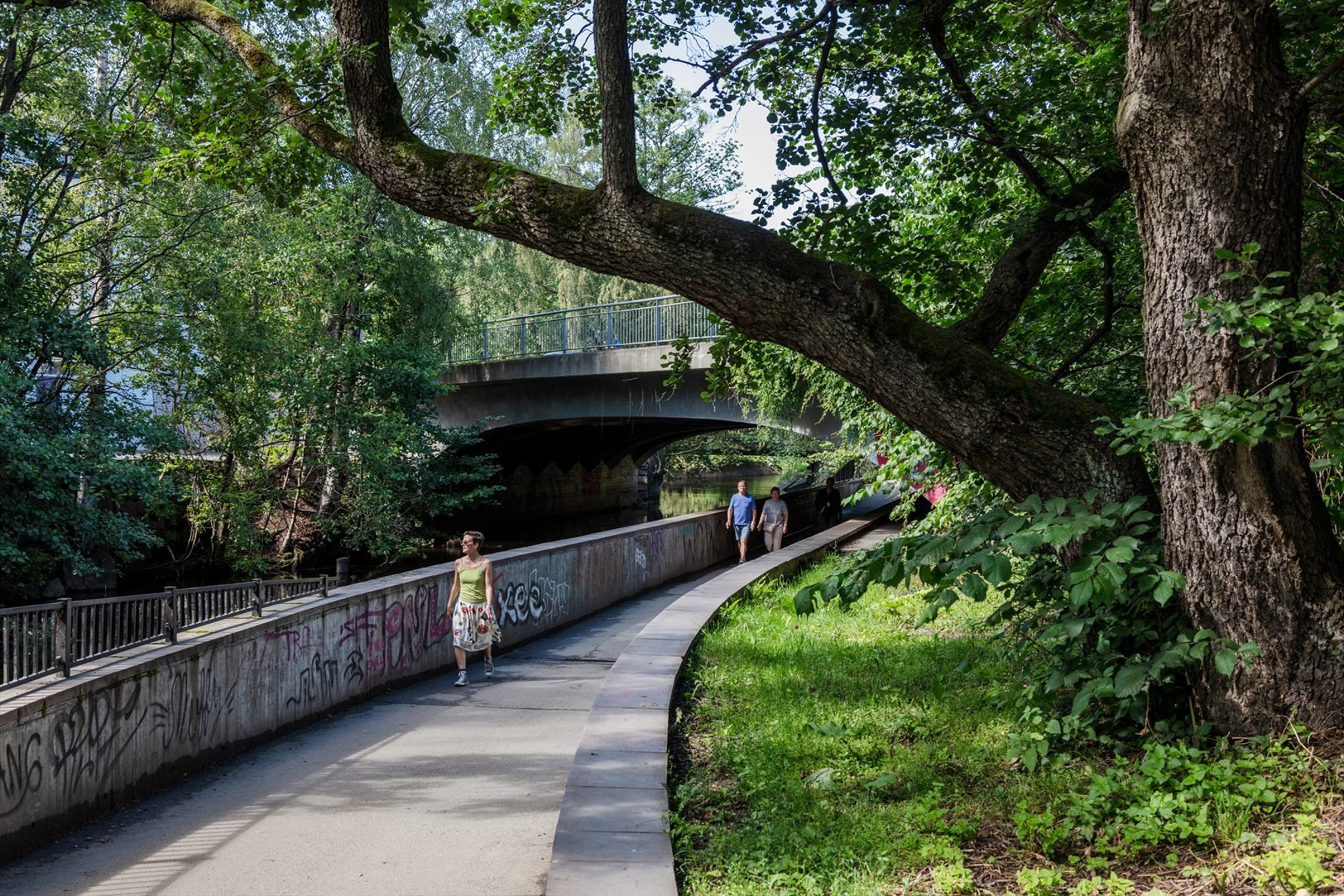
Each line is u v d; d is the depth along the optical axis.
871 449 13.41
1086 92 8.02
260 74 7.39
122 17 17.88
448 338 29.83
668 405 28.62
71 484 17.28
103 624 6.86
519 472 42.38
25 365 17.72
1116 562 4.27
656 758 5.45
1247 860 3.62
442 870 5.04
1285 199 4.54
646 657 8.28
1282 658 4.45
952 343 5.37
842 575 4.96
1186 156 4.59
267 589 9.12
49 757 5.85
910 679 7.47
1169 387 4.68
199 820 6.19
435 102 30.41
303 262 24.77
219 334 21.58
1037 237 6.57
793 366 12.89
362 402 26.95
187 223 20.14
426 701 10.15
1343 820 3.76
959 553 4.68
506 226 6.14
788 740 5.99
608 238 5.80
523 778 6.95
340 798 6.57
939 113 8.22
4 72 18.80
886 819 4.58
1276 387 4.41
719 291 5.60
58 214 19.48
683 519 20.42
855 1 7.80
